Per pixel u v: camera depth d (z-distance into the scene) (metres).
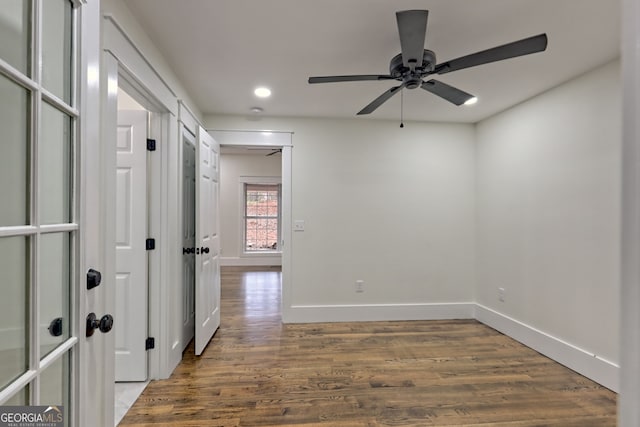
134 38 1.82
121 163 2.30
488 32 1.95
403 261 3.80
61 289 0.90
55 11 0.87
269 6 1.73
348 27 1.92
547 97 2.83
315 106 3.30
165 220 2.38
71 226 0.91
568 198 2.62
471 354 2.83
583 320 2.48
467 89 2.80
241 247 7.37
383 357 2.76
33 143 0.77
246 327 3.50
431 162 3.82
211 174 3.18
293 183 3.68
